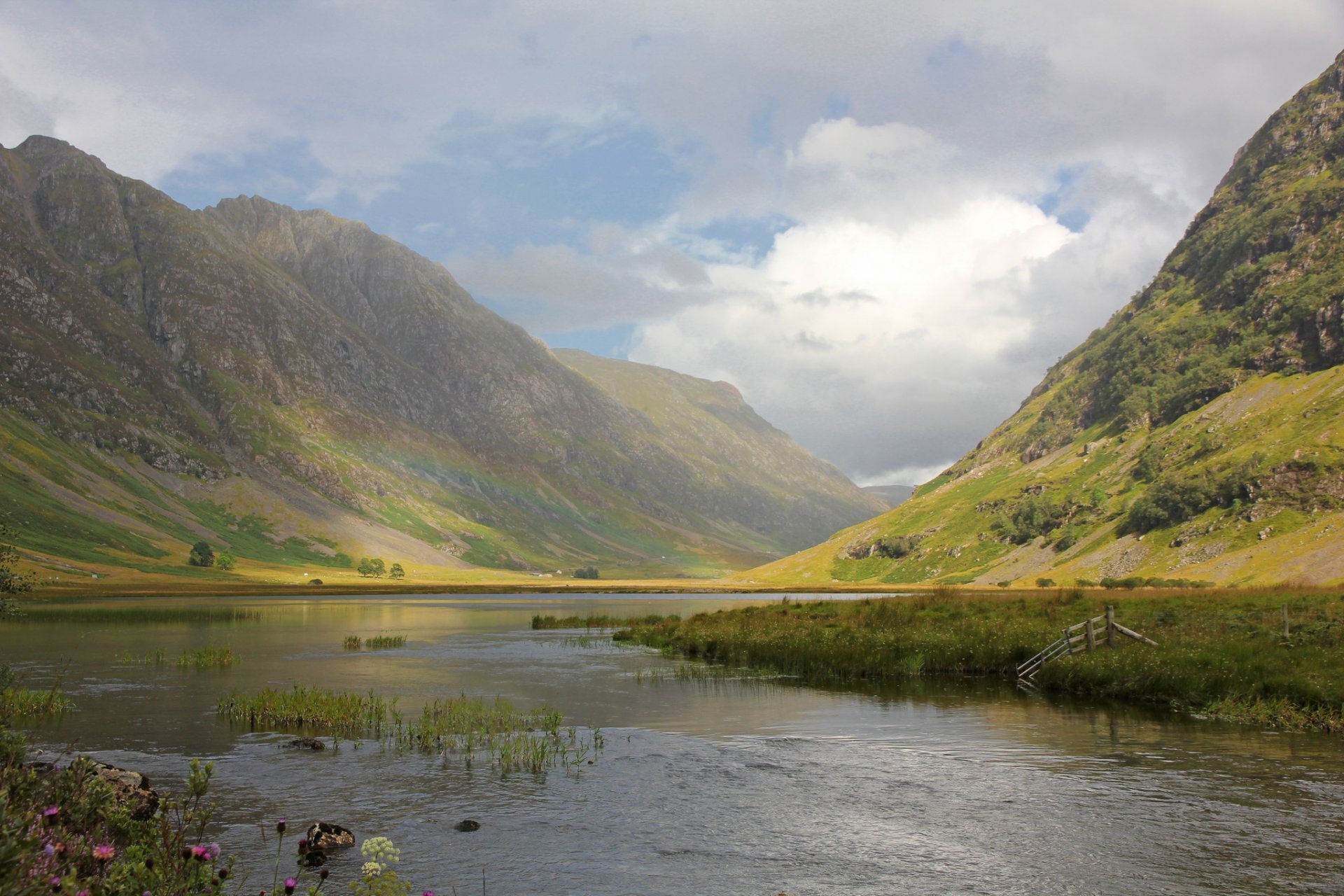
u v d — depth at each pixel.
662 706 33.34
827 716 30.72
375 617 102.62
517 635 72.81
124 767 22.39
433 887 14.15
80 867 9.62
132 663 47.56
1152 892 14.00
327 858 15.41
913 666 42.31
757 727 28.78
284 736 26.72
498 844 16.47
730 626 61.75
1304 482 189.38
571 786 20.88
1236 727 28.06
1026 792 20.14
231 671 44.28
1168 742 25.59
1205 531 198.00
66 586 182.62
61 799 11.30
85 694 35.34
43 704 30.88
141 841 10.66
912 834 17.11
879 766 23.00
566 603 159.75
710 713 31.62
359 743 25.81
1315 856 15.64
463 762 23.33
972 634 46.50
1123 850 16.03
